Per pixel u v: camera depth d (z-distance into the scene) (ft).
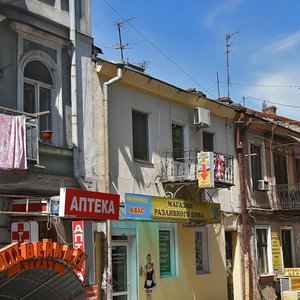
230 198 63.72
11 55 39.81
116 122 48.26
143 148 52.01
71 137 43.52
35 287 25.94
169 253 53.72
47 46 42.88
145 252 49.55
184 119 57.52
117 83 48.75
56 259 24.48
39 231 41.29
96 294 41.98
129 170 49.14
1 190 38.47
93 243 43.68
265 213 70.03
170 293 51.93
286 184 75.82
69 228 42.52
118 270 47.50
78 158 43.55
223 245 61.00
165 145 54.24
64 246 24.94
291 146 80.23
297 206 72.84
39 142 40.09
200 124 58.29
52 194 41.42
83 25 46.01
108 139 46.57
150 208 47.03
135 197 45.44
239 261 63.57
